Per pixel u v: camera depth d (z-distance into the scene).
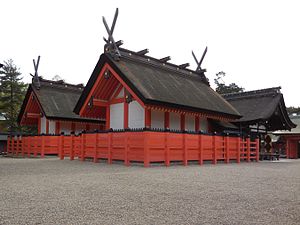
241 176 10.56
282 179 9.95
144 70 19.17
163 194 6.82
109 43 18.30
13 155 29.00
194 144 16.70
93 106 20.53
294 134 34.62
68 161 18.03
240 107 27.48
